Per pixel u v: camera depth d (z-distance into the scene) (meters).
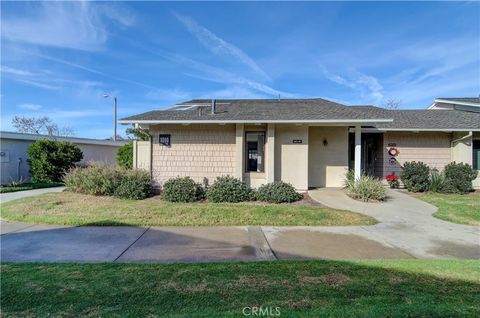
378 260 4.59
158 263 4.46
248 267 4.20
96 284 3.56
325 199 9.75
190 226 6.94
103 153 21.69
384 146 13.34
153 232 6.39
